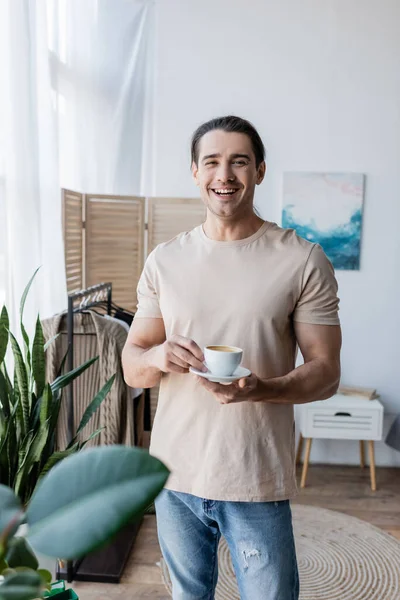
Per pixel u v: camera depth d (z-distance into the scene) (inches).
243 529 51.7
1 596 18.5
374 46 133.6
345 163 136.9
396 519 114.4
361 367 142.3
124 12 135.8
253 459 50.8
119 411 96.3
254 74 135.9
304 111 136.1
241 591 54.1
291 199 137.7
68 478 20.8
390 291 139.7
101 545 18.7
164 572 93.3
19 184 85.5
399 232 137.9
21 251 86.0
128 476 20.4
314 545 103.0
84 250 128.6
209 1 134.9
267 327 51.3
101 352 95.0
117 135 138.6
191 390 52.7
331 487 129.6
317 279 51.7
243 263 52.4
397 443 131.0
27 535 19.6
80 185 129.0
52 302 101.0
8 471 56.4
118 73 137.3
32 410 59.0
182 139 138.1
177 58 136.5
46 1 98.3
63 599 47.6
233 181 51.2
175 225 135.0
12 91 84.5
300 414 141.3
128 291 134.4
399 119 135.0
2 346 57.6
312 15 134.1
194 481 52.5
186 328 53.1
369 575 94.0
